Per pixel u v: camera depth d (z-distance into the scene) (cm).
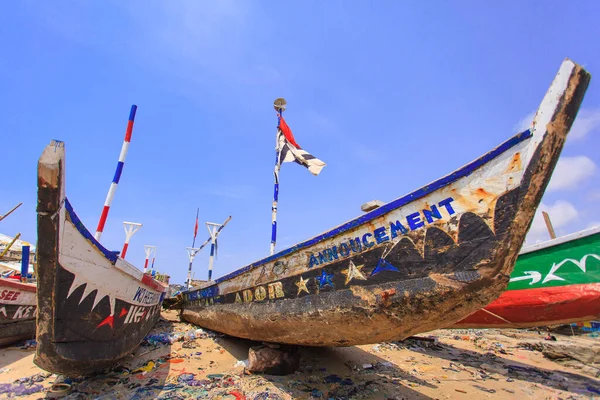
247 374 652
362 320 493
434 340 1116
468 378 746
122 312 635
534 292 828
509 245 388
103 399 509
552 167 377
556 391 675
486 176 414
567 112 364
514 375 788
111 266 573
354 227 529
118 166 880
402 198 479
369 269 500
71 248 471
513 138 397
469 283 402
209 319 940
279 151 1243
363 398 578
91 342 541
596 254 770
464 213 423
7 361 680
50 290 452
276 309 627
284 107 1290
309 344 623
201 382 602
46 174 389
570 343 985
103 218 842
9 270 1628
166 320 1254
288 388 593
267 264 696
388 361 843
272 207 1175
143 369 655
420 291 436
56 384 548
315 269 579
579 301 760
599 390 685
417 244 457
